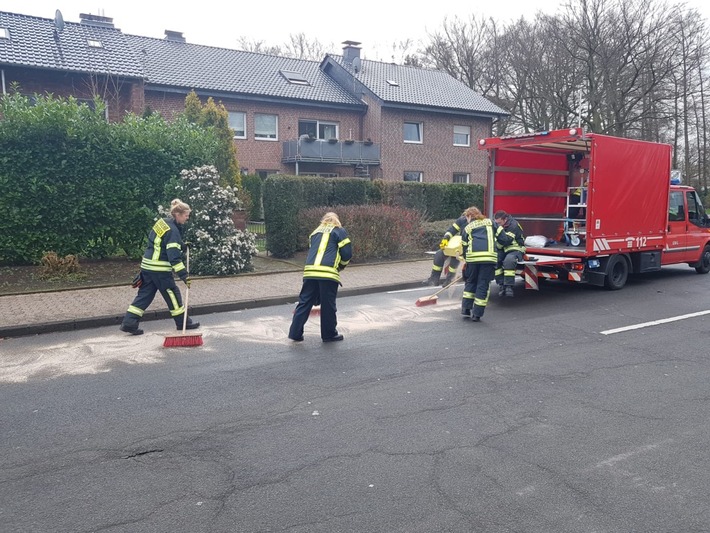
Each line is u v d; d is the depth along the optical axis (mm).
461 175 32250
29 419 5066
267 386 5910
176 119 15336
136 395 5648
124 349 7281
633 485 3969
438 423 4996
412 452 4441
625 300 10625
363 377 6195
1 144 11648
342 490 3885
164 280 7906
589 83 32781
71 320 8359
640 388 5922
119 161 12867
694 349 7395
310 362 6730
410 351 7199
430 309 9789
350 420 5051
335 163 28266
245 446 4547
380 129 29328
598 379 6195
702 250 13773
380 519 3543
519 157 12203
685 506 3709
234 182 20297
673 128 38906
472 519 3547
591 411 5297
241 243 12766
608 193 10867
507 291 9922
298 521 3520
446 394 5699
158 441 4641
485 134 32812
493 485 3955
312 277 7457
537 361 6824
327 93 29297
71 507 3682
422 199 19672
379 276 12766
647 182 11727
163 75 25000
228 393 5707
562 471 4156
